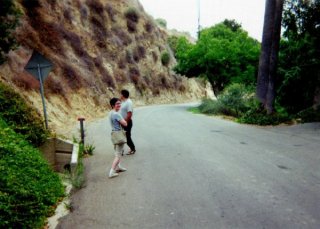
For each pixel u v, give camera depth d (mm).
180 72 38719
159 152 9477
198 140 11352
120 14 47656
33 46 22797
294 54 20016
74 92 24625
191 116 22500
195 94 64812
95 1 40844
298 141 10547
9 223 4152
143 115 23984
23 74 18703
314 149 9164
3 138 6328
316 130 12898
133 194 5891
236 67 32875
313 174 6684
